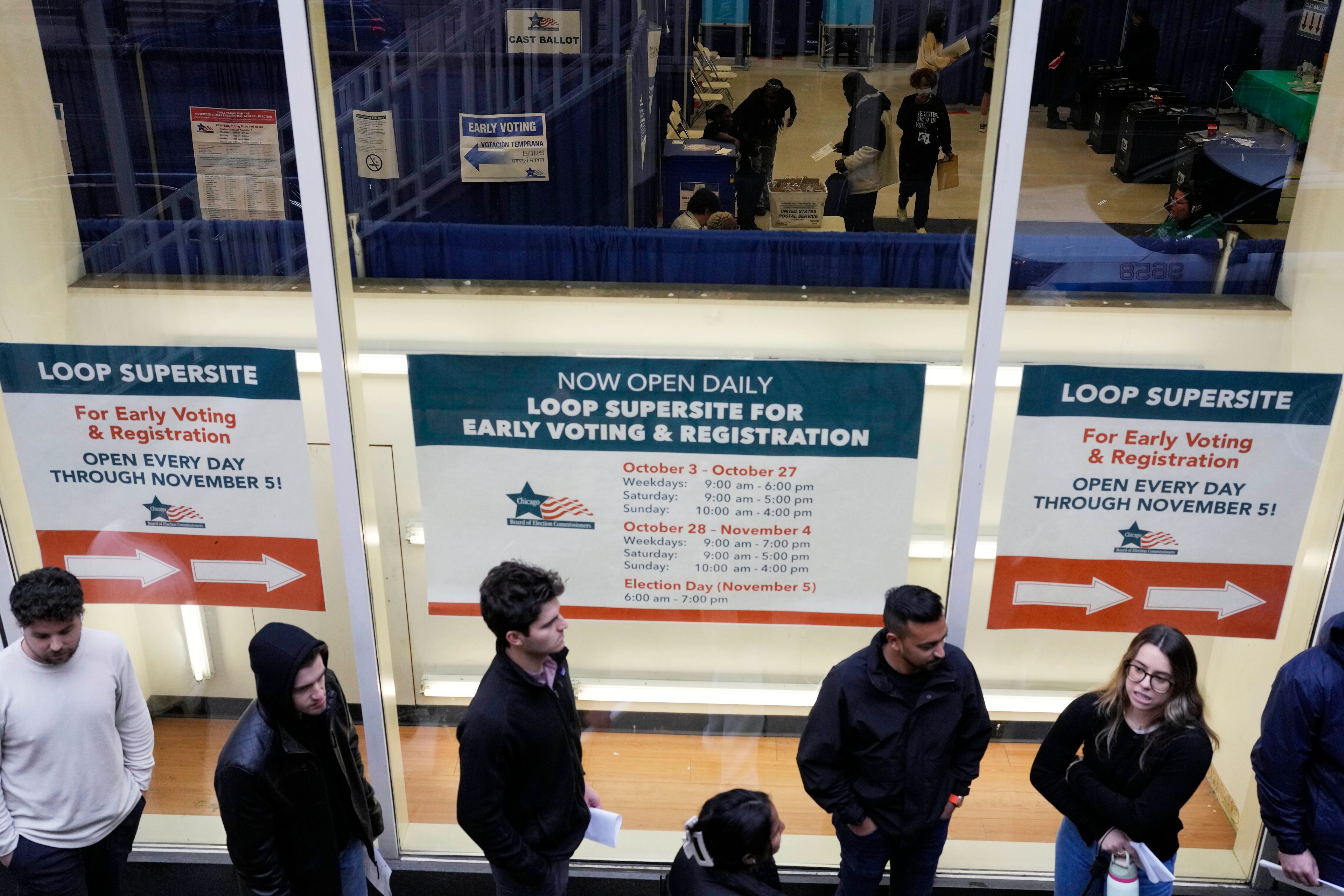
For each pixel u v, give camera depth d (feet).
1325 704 8.96
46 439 10.71
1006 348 10.17
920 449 10.43
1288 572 10.51
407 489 11.03
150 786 12.00
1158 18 9.56
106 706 9.41
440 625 11.48
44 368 10.50
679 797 12.04
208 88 9.77
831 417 10.25
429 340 10.65
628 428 10.39
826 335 10.61
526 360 10.19
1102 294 9.86
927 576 10.93
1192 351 10.06
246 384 10.50
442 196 10.92
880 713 9.06
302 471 10.78
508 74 11.03
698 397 10.21
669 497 10.66
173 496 10.92
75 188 10.15
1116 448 10.21
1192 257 9.96
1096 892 9.33
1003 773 11.98
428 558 11.07
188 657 11.66
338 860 8.92
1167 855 9.11
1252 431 10.05
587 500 10.71
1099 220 9.68
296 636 8.03
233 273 10.22
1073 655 11.12
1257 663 11.03
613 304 10.71
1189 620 10.78
